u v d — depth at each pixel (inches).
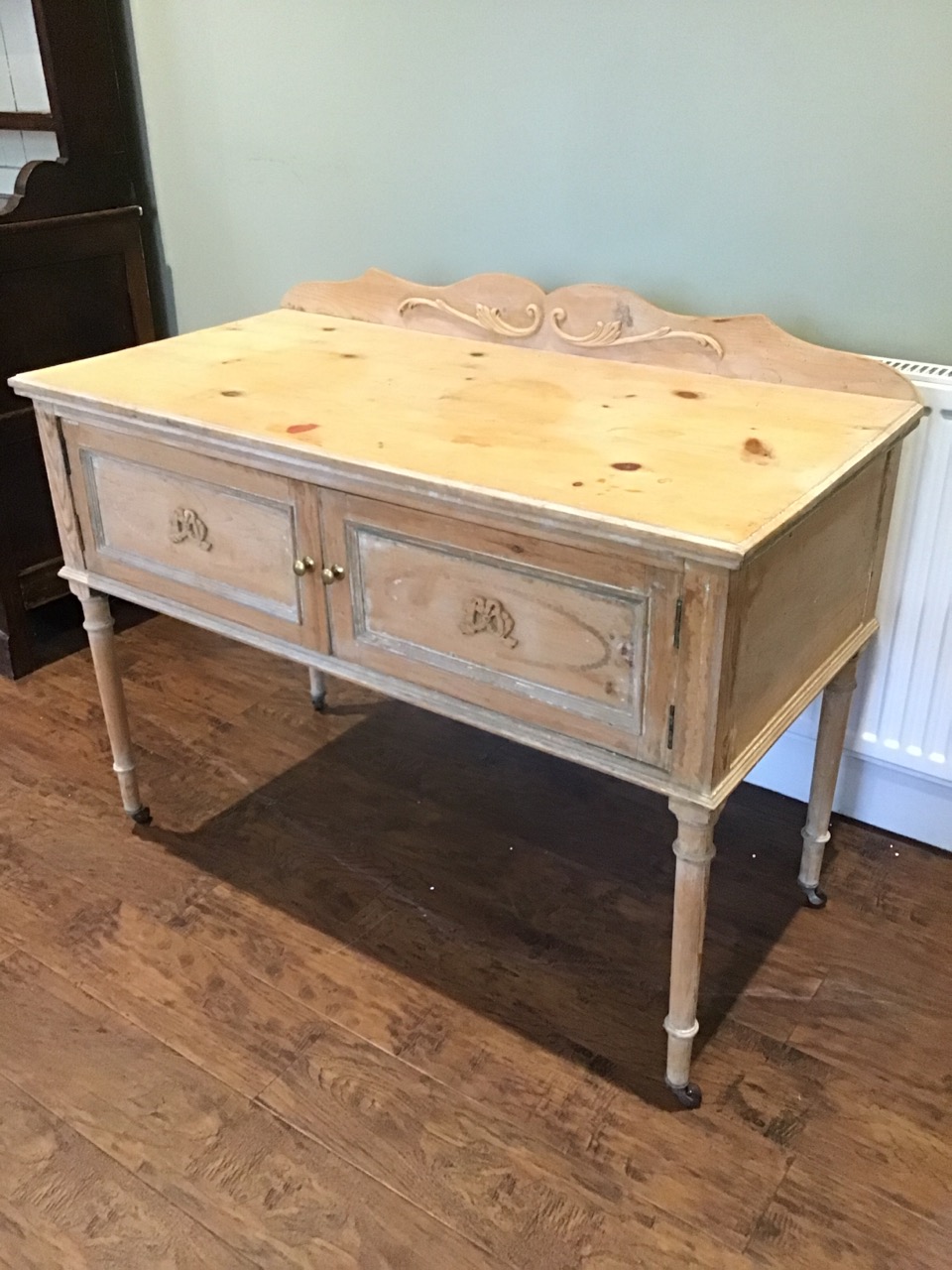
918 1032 59.0
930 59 56.3
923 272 60.6
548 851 72.8
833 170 61.2
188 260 94.1
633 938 65.7
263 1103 55.6
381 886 69.9
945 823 70.9
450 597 51.0
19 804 77.9
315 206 83.7
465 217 76.3
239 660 95.7
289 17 78.1
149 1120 54.8
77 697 90.7
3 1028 60.1
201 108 86.4
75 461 64.0
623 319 64.4
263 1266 48.3
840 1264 47.9
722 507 44.7
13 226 84.1
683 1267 47.8
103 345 94.0
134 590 65.2
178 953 64.9
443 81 73.0
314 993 62.0
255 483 55.7
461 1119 54.6
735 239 65.9
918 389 59.1
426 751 83.4
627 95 66.1
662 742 47.0
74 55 85.0
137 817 75.2
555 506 45.0
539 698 50.1
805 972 62.8
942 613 63.4
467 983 62.5
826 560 51.5
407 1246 48.9
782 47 60.0
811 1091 55.8
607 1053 58.2
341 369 64.4
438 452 51.1
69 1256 48.8
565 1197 50.9
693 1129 54.0
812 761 74.5
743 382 61.1
